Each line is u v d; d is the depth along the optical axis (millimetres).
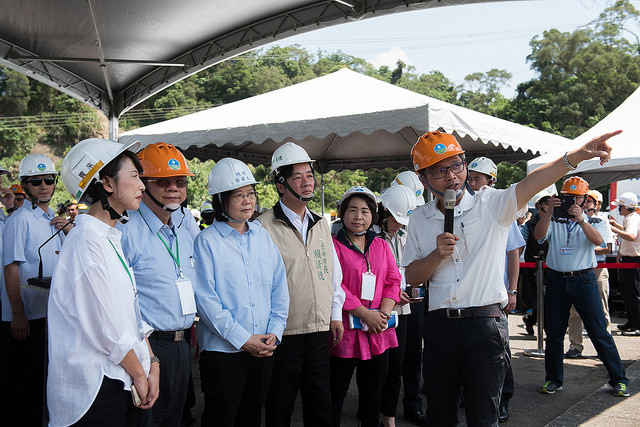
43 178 3883
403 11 6062
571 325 6629
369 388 3723
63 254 2055
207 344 2979
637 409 4645
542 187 2568
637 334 7855
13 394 3896
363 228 3783
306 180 3439
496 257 2797
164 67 8062
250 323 2979
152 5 6117
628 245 7984
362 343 3609
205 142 5711
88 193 2174
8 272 3723
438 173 2766
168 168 2793
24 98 43594
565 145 7133
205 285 2945
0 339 3908
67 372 1998
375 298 3715
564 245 5070
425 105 4594
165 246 2822
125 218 2316
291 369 3291
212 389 2949
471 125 5148
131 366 2086
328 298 3422
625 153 7062
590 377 5730
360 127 4887
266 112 5715
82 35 6797
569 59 37969
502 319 2803
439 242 2682
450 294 2791
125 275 2146
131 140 6270
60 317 2014
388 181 29031
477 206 2807
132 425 2176
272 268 3166
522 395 5133
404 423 4434
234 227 3117
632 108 7543
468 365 2764
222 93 48188
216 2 6277
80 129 44688
